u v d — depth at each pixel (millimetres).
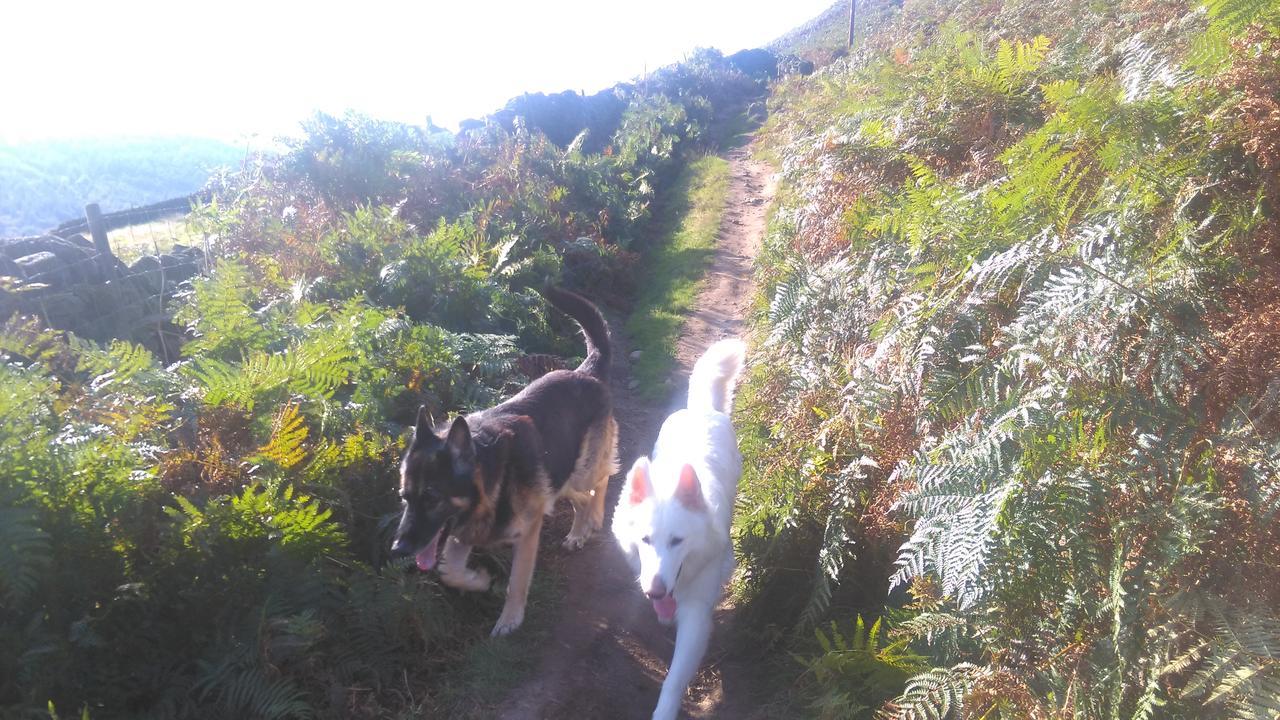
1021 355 3369
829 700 3381
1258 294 3256
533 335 8094
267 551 3754
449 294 7453
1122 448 3004
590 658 4344
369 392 5141
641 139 20453
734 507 4988
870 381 4215
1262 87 3887
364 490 4539
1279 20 4176
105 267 6359
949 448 3447
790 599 4324
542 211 11328
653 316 10344
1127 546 2730
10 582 2998
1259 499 2568
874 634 3365
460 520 4117
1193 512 2648
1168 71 4672
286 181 8836
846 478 4199
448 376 5918
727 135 25531
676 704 3695
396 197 9445
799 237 8938
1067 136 4969
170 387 4543
